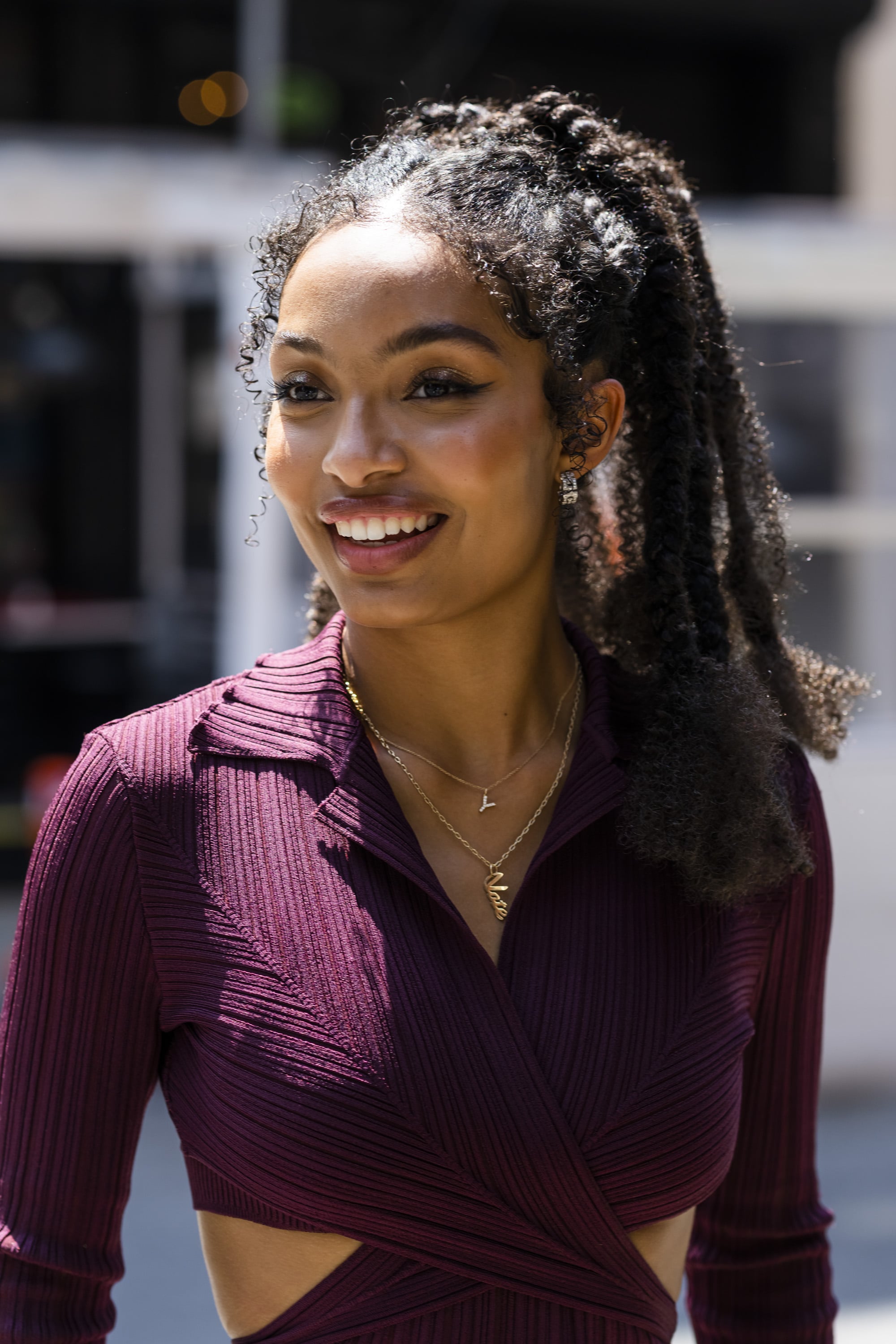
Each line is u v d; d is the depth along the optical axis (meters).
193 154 11.20
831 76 14.68
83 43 13.49
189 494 13.59
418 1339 2.87
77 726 14.12
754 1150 3.55
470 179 3.04
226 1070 2.88
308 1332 2.90
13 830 13.43
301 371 2.96
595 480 3.63
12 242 10.95
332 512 2.93
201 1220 3.07
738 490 3.68
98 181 10.34
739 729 3.19
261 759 3.06
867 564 9.80
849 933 10.27
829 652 9.76
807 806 3.43
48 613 13.91
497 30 13.95
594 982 3.02
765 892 3.31
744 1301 3.63
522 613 3.18
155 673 13.98
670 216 3.47
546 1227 2.90
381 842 2.99
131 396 13.48
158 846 2.96
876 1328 7.49
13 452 13.59
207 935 2.93
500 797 3.24
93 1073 2.99
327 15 13.39
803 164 14.80
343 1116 2.81
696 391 3.54
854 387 9.73
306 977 2.89
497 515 2.95
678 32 14.34
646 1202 2.96
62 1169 2.99
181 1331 7.39
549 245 3.04
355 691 3.27
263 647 9.79
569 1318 2.92
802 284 9.60
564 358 3.02
